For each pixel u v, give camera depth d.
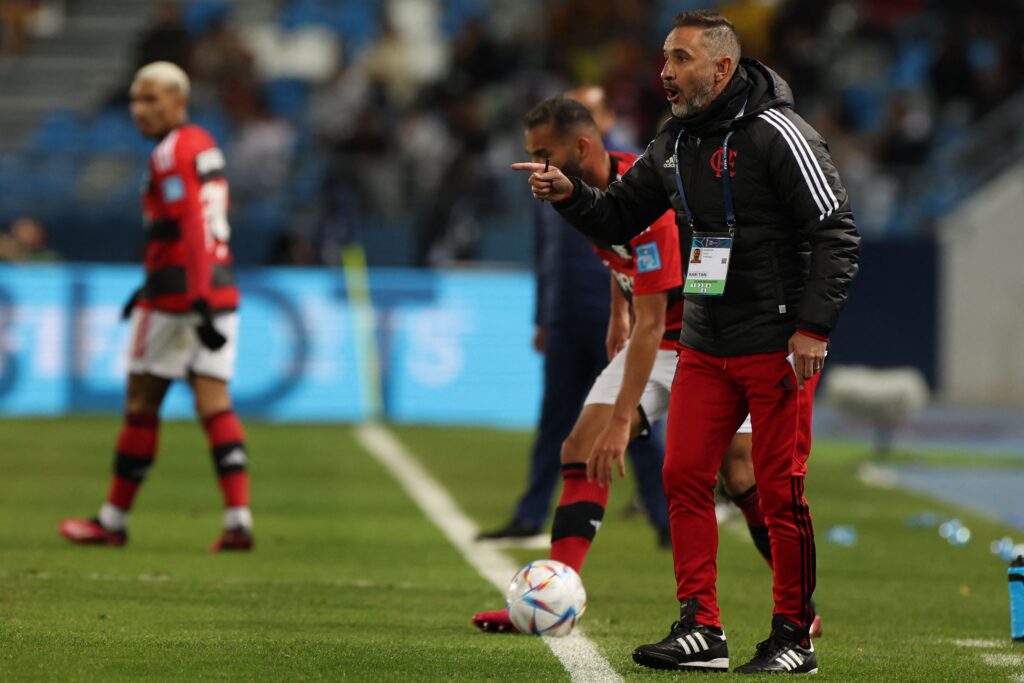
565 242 30.28
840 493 42.19
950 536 34.91
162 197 30.16
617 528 34.84
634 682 18.27
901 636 22.75
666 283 20.27
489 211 69.88
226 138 72.75
